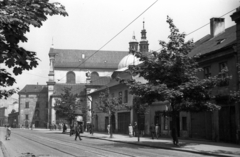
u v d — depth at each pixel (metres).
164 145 26.06
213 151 20.91
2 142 30.31
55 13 6.92
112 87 53.94
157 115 40.34
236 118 26.67
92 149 22.44
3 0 6.59
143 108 32.88
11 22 6.28
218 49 28.83
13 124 108.75
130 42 89.56
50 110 87.75
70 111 56.06
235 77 27.08
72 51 99.62
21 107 102.75
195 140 31.72
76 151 20.77
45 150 21.62
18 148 23.36
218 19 38.00
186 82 24.06
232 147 23.83
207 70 31.45
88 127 63.66
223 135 28.55
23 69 7.10
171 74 24.69
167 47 25.69
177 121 36.34
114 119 54.56
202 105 24.36
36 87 105.00
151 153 19.92
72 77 95.31
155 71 25.47
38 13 6.73
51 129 76.50
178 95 22.88
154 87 23.59
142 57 25.86
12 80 7.44
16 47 6.85
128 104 47.16
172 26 25.64
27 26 6.57
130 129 40.44
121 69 74.31
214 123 29.66
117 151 20.88
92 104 69.00
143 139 35.47
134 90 24.78
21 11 6.43
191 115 33.62
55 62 95.25
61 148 23.28
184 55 24.61
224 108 28.45
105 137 40.44
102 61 98.88
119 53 102.44
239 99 21.56
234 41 28.31
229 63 27.98
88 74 84.00
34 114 102.56
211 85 23.69
